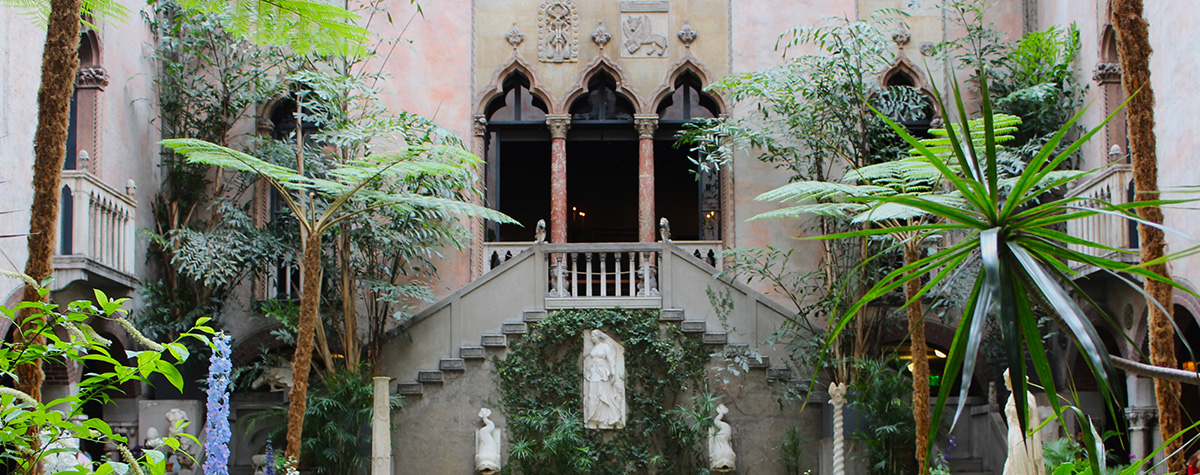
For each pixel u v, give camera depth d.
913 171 11.30
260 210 16.48
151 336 14.77
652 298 14.85
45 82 7.41
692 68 17.36
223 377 6.09
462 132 17.14
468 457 14.56
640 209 17.19
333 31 8.34
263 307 14.68
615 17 17.53
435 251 15.63
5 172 11.88
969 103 16.66
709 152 17.08
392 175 13.88
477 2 17.48
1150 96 7.91
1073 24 15.39
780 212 12.09
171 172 15.82
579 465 14.22
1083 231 13.79
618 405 14.53
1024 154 15.59
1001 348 15.05
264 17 8.24
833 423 13.88
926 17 17.05
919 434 11.06
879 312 15.28
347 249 14.95
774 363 14.81
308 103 15.68
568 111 17.36
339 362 16.16
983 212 3.50
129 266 14.03
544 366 14.75
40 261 7.29
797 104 15.38
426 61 17.30
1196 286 11.84
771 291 16.52
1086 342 3.13
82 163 12.88
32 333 4.62
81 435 4.55
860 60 15.05
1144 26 7.94
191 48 15.53
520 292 15.07
